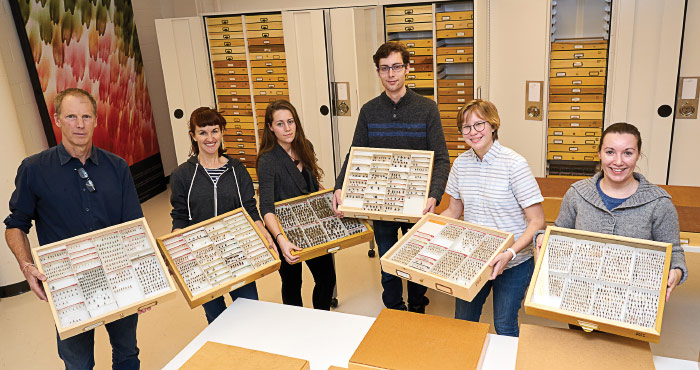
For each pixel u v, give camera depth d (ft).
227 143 19.66
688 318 10.73
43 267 6.74
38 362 10.88
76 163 7.55
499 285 7.76
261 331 6.90
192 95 18.89
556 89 15.37
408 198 8.62
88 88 17.11
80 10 16.61
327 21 16.62
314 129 18.12
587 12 15.51
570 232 6.17
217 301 9.12
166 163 22.47
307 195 9.53
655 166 14.99
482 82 15.29
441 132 9.19
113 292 6.61
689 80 14.05
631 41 14.06
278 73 17.94
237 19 17.74
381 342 6.04
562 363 5.47
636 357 5.49
